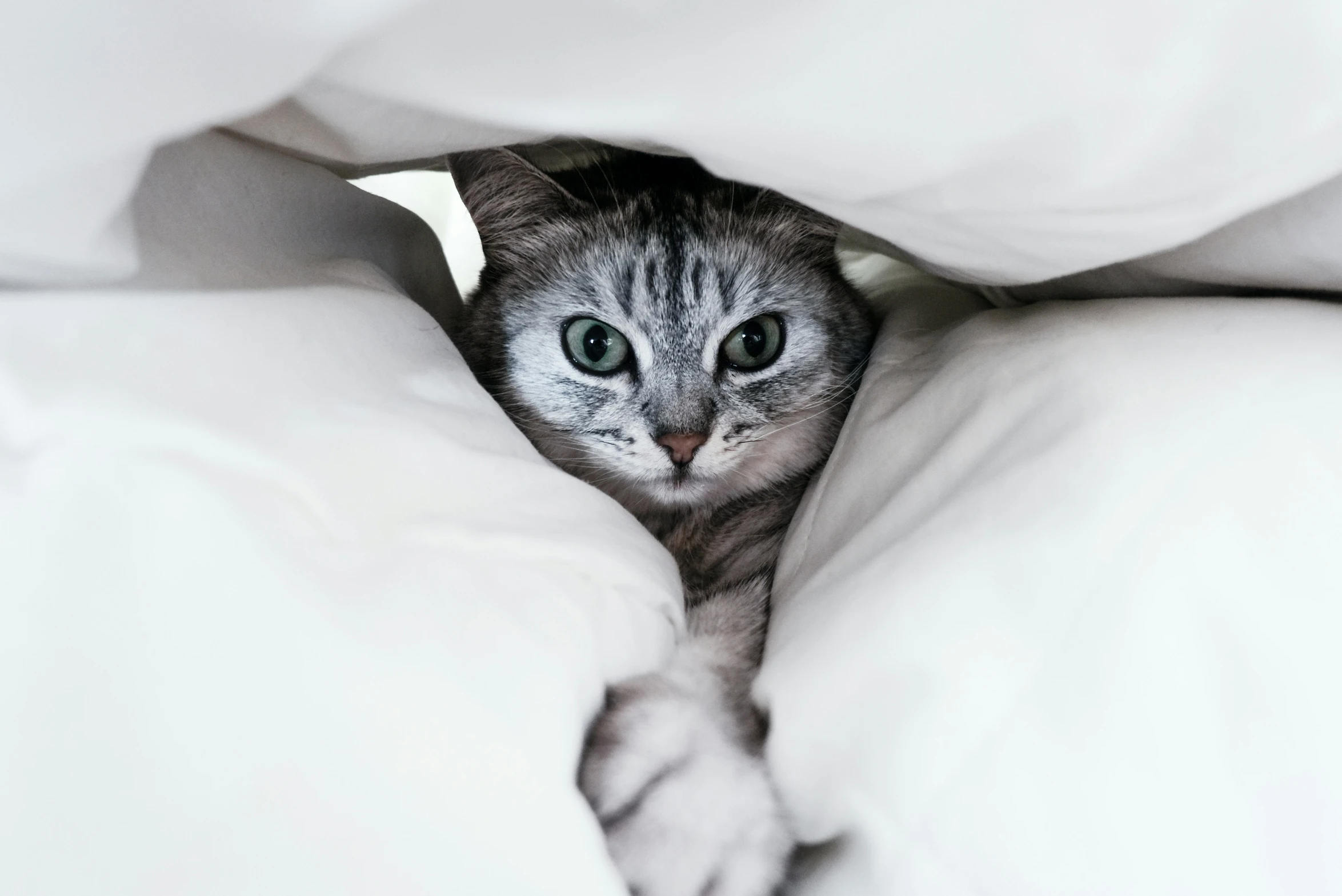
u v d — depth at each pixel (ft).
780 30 0.46
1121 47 0.47
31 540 0.44
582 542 0.63
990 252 0.68
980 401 0.70
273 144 0.76
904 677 0.56
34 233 0.46
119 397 0.46
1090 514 0.55
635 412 1.14
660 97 0.49
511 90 0.48
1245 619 0.51
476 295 1.30
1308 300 0.70
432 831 0.46
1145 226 0.59
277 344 0.58
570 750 0.52
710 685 0.70
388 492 0.56
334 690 0.47
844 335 1.23
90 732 0.44
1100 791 0.50
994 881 0.51
